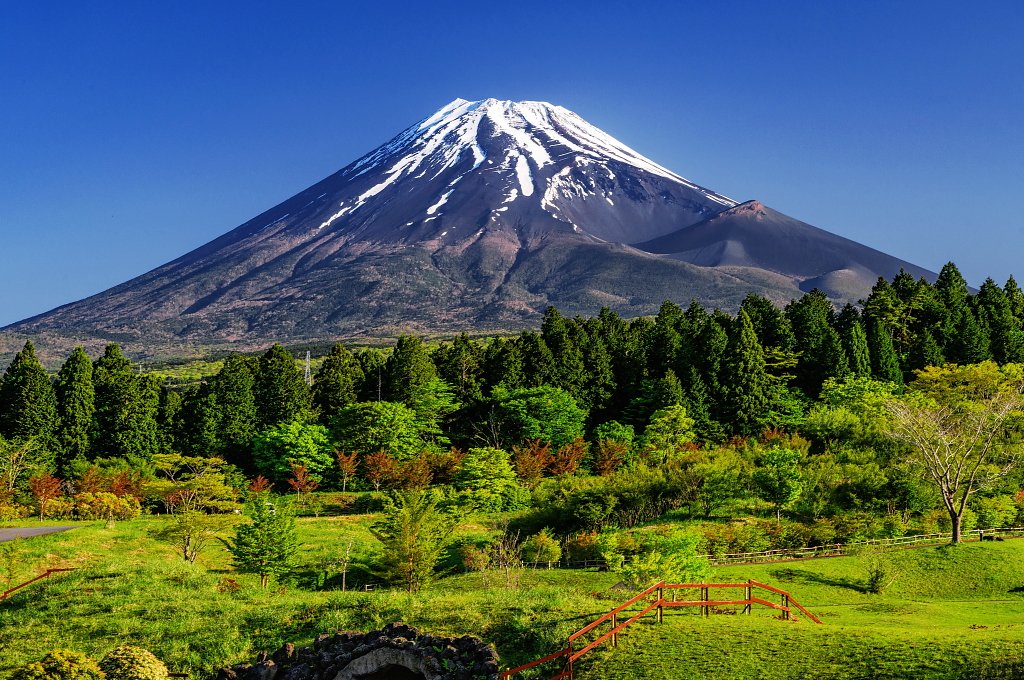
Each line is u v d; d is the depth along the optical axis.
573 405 116.62
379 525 65.50
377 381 131.25
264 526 60.19
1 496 83.44
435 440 119.25
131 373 120.62
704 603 33.28
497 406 120.44
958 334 130.88
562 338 133.25
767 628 32.19
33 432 108.38
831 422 96.25
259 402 120.50
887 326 141.25
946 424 74.88
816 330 133.38
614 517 80.69
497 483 89.81
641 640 31.38
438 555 62.88
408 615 34.56
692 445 102.62
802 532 69.81
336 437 111.50
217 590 45.06
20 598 44.88
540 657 30.75
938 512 74.69
